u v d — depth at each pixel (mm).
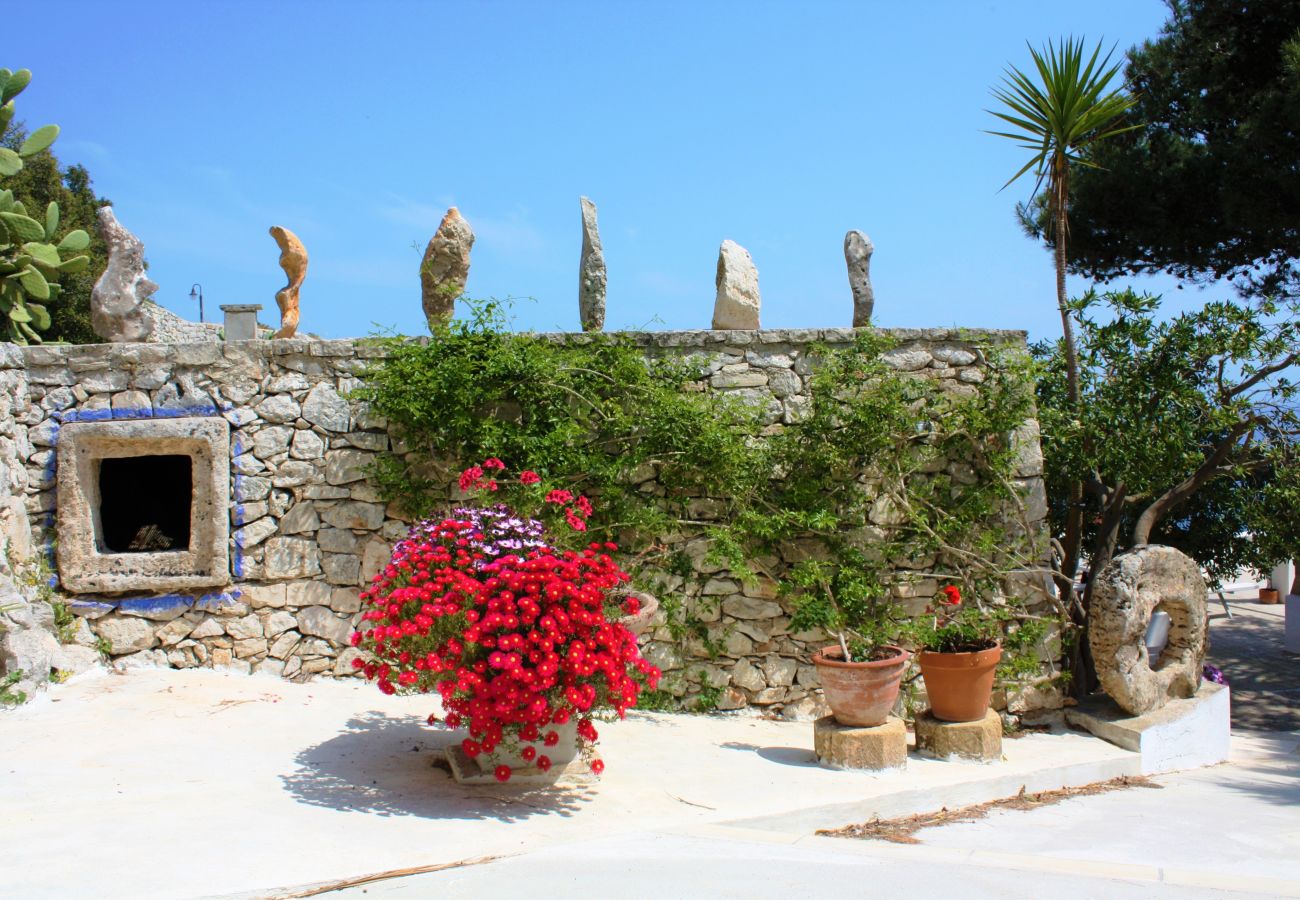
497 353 7523
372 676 5629
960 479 8000
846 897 4176
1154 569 7961
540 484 7234
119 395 7680
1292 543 9156
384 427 7773
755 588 7836
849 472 7867
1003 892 4355
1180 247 12031
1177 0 12047
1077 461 8594
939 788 6195
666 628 7773
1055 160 8414
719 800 5730
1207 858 5266
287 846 4484
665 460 7660
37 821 4672
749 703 7820
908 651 7746
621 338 7793
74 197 19125
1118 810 6355
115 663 7570
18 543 7273
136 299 8000
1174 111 12008
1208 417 8766
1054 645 8078
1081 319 8727
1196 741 7941
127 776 5410
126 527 8664
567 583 5199
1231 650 13109
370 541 7750
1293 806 6562
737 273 8070
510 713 5117
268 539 7719
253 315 7984
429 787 5492
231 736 6215
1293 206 10727
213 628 7664
